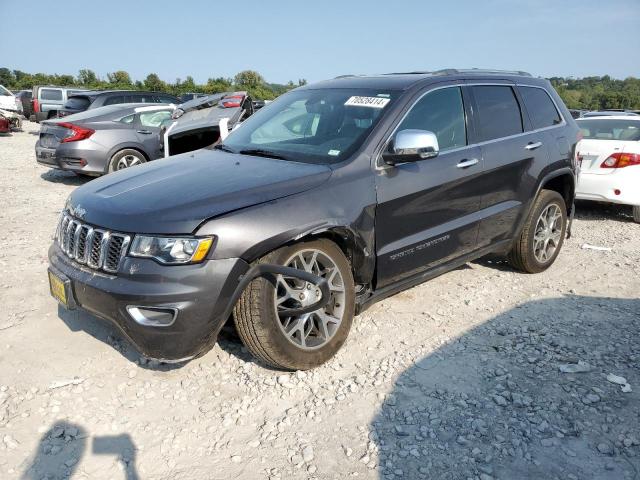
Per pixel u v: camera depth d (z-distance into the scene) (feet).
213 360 11.85
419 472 8.56
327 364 11.71
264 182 10.83
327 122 13.34
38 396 10.52
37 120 72.84
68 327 13.20
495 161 14.71
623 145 24.18
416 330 13.32
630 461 8.81
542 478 8.44
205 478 8.49
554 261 18.67
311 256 11.01
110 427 9.69
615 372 11.40
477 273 17.40
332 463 8.78
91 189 11.73
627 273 17.69
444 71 14.71
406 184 12.45
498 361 11.85
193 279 9.52
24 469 8.65
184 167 12.27
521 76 17.03
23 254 18.63
